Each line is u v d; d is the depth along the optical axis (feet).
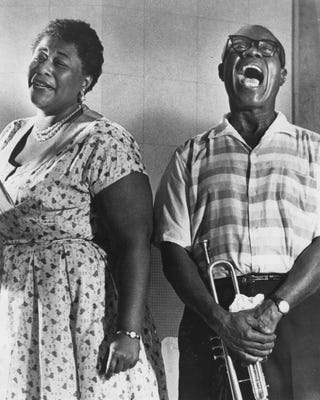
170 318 11.58
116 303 9.07
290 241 9.41
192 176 9.84
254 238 9.43
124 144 9.16
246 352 8.97
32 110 11.96
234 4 12.41
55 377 8.61
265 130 9.93
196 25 12.41
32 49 9.64
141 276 8.87
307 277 9.21
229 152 9.80
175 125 12.28
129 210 8.98
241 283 9.36
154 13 12.27
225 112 12.47
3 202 9.14
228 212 9.55
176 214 9.78
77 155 9.02
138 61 12.19
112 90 12.09
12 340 8.85
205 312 9.17
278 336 9.45
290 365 9.43
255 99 9.75
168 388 11.48
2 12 12.04
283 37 12.32
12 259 9.04
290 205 9.51
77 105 9.61
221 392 9.51
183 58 12.34
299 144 9.83
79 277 8.80
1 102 11.94
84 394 8.60
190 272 9.46
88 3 12.11
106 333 8.86
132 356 8.65
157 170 12.15
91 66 9.60
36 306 8.83
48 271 8.83
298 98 12.19
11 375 8.77
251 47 9.82
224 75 10.03
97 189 9.02
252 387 9.13
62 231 8.98
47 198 8.90
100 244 9.29
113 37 12.13
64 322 8.71
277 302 9.02
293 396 9.41
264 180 9.61
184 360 9.77
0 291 9.09
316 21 12.25
